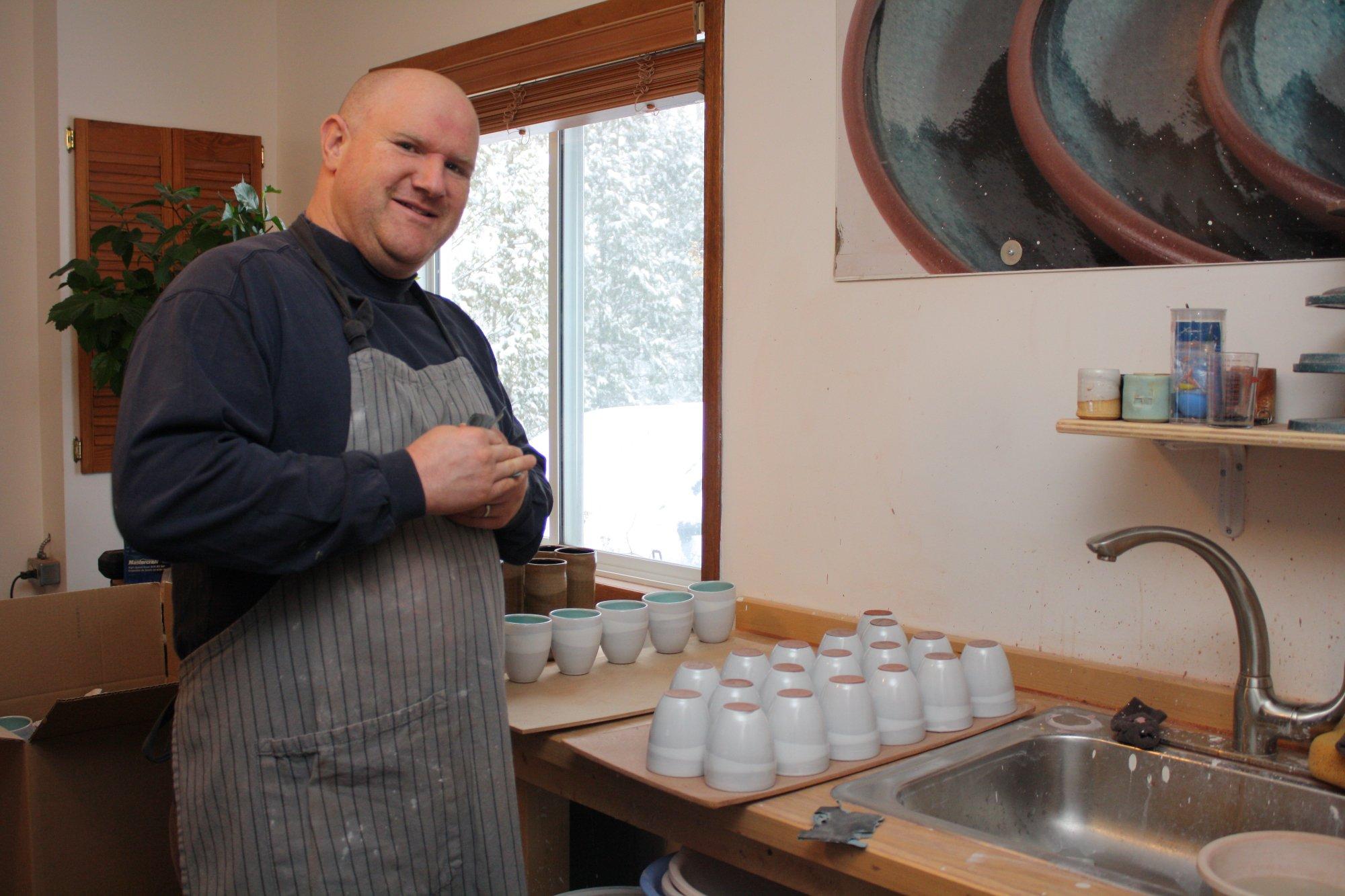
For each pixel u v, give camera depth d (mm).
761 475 2168
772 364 2135
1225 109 1529
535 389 3014
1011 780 1495
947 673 1543
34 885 1738
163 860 1871
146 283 3012
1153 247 1611
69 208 3303
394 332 1361
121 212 3066
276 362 1208
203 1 3498
